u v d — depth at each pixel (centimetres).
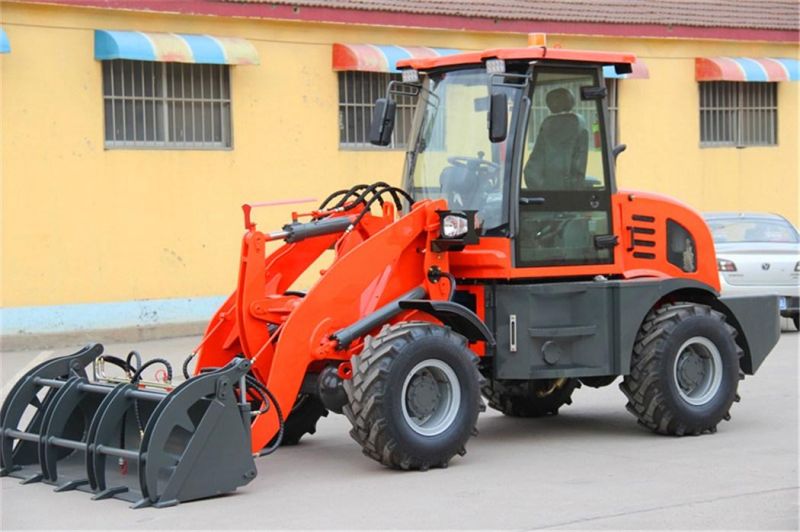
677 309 1089
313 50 1989
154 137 1845
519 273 1024
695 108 2414
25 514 841
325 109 2005
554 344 1040
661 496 863
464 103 1067
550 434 1121
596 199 1073
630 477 927
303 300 948
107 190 1798
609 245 1075
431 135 1085
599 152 1077
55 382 952
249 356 973
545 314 1038
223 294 1906
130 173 1817
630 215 1093
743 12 2480
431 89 1092
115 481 902
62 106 1755
